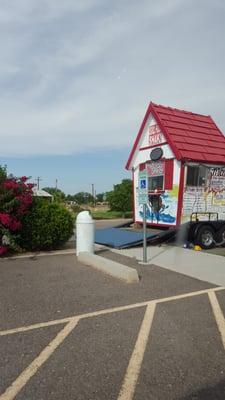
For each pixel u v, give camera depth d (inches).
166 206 542.0
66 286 293.9
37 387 149.9
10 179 441.4
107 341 192.9
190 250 478.0
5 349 182.5
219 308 245.9
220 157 557.6
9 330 205.8
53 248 467.2
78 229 408.2
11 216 422.9
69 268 358.3
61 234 458.9
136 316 229.3
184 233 508.4
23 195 432.8
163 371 163.6
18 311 235.6
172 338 197.6
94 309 241.1
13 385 151.1
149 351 182.4
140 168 598.2
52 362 170.1
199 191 537.0
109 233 567.8
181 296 271.7
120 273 315.6
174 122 566.6
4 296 266.2
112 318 225.5
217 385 153.0
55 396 144.0
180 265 380.5
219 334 203.2
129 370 164.1
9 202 421.4
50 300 258.1
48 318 224.2
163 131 545.0
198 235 499.5
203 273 345.7
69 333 202.4
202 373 162.4
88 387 150.4
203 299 265.3
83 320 221.6
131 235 532.1
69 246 496.1
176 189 525.3
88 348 184.7
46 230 445.1
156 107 573.3
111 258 415.2
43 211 446.6
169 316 230.1
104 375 159.6
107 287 292.7
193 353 180.7
